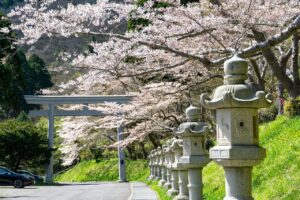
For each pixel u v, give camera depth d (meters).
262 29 11.48
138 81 19.58
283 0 11.25
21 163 44.00
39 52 77.56
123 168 39.22
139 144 48.22
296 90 12.71
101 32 10.40
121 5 10.79
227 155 4.64
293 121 12.85
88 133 37.88
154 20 11.35
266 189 9.10
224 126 4.79
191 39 12.53
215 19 10.64
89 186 30.98
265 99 4.69
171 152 13.85
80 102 36.12
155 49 11.64
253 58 14.14
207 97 4.91
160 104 18.69
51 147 39.56
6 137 37.91
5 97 31.27
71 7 10.16
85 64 10.77
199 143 7.92
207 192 12.05
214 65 10.05
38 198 19.36
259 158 4.68
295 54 13.03
